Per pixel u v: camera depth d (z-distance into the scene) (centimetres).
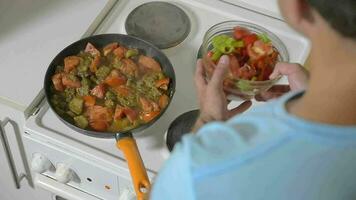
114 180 98
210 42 104
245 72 97
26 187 126
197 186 46
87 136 96
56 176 102
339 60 43
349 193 45
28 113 99
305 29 45
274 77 92
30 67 105
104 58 103
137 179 84
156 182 53
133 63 102
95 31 112
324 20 42
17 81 102
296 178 45
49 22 112
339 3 40
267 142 46
